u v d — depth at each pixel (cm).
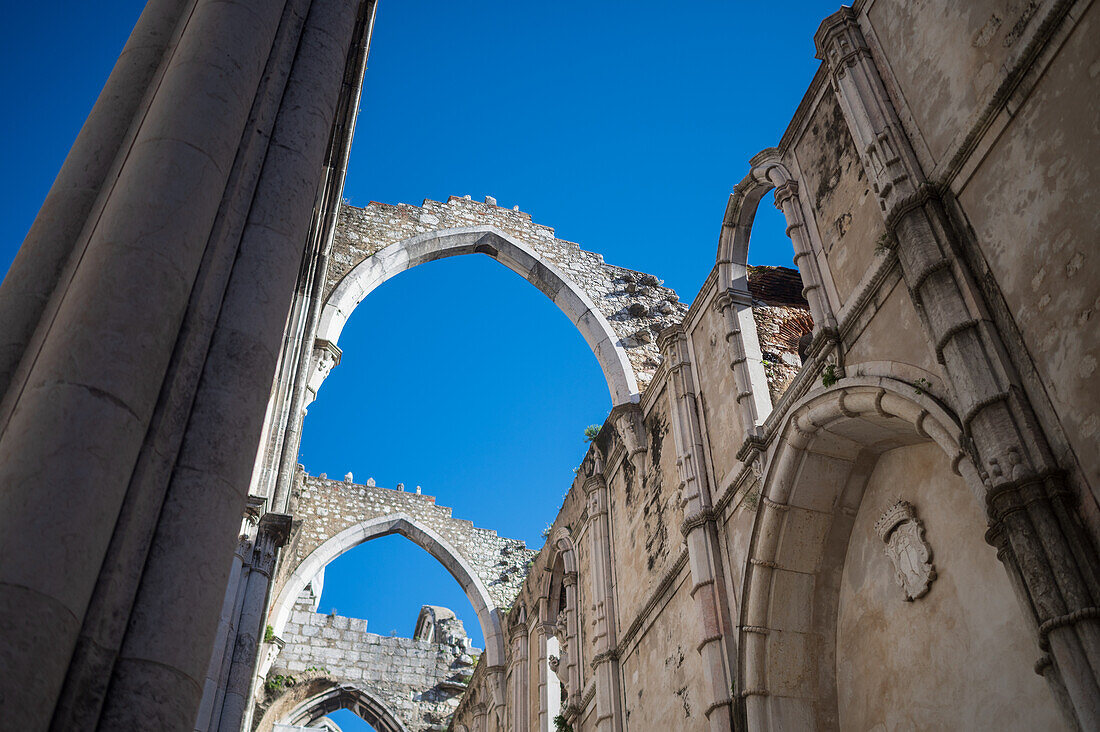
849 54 1059
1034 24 788
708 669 1203
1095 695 611
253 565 1290
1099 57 718
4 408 447
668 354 1574
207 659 444
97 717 387
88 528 394
